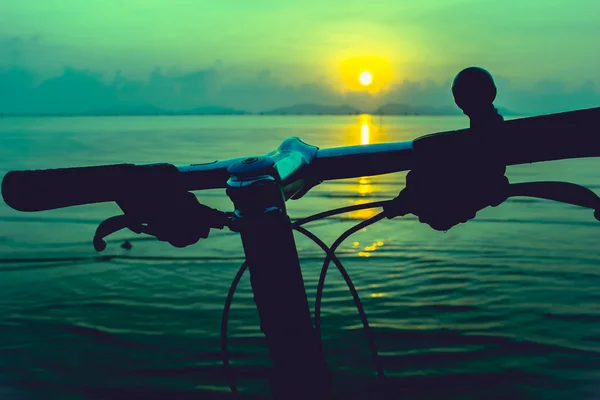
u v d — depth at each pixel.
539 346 5.16
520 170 27.80
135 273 8.02
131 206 0.85
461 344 5.22
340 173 0.95
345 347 5.20
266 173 0.67
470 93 0.73
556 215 13.05
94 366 4.89
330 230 11.55
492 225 11.77
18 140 61.81
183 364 4.93
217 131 97.00
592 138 0.68
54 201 0.83
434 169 0.73
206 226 0.86
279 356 0.64
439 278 7.53
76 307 6.53
